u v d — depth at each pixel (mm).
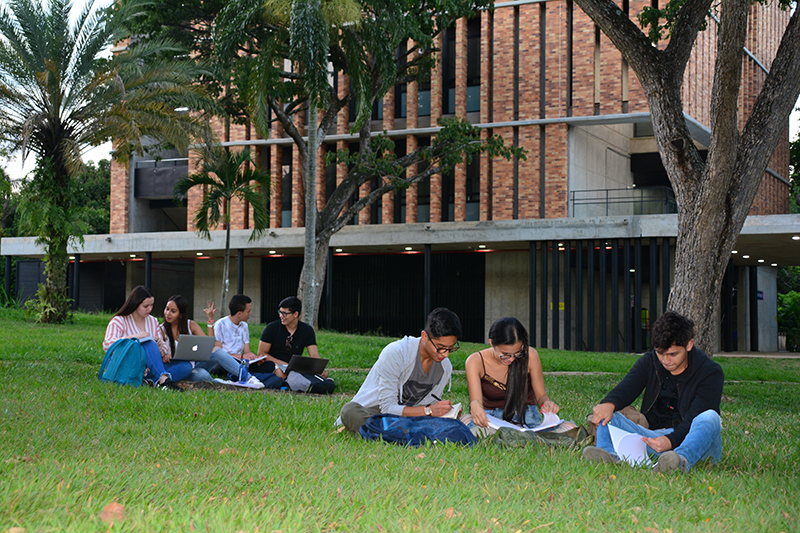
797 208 38594
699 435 4629
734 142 10094
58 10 18344
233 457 4344
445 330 5168
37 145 19516
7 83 18328
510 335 5223
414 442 5160
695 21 11039
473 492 3600
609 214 28406
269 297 31422
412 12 21094
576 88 25516
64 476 3473
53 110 18812
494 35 26328
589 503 3521
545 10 26062
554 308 24062
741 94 29719
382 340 20062
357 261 30141
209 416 6074
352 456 4547
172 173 32188
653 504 3586
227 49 18844
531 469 4340
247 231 27969
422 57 23234
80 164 18359
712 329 10680
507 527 2947
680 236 10875
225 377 9602
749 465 4805
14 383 7895
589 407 8352
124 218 32344
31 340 14180
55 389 7344
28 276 34625
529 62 25906
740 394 11688
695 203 10656
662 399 5102
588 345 25234
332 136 28219
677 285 10828
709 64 27031
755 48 30141
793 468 4848
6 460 3799
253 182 28422
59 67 18594
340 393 9391
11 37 18203
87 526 2619
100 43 18719
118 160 20172
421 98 27812
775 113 10461
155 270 35281
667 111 10961
